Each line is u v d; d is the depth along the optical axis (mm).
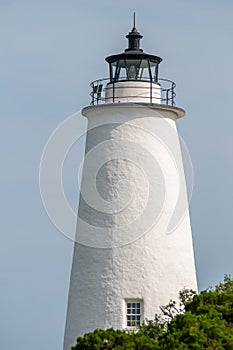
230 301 43031
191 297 49562
